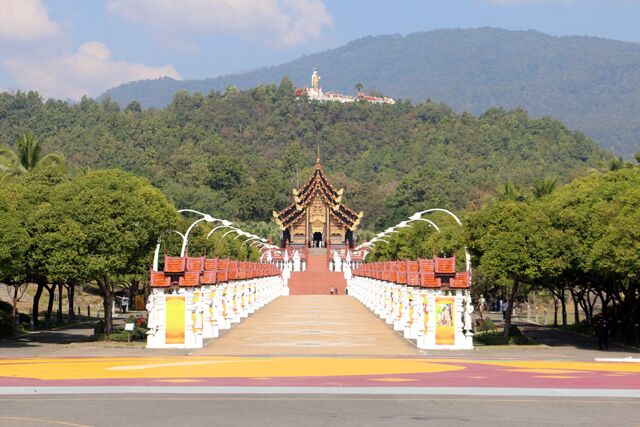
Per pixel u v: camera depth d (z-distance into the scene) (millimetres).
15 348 55375
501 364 44438
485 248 63406
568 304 125750
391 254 128750
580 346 62250
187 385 32969
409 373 38344
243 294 88375
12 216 56656
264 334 66438
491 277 65062
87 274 60469
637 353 55000
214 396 29812
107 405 27594
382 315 87688
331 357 48719
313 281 167125
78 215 60750
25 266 61438
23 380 34688
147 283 91562
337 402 28422
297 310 101812
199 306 55188
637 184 67938
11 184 70125
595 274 66438
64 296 117000
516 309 115562
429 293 56250
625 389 32156
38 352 51781
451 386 32938
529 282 67312
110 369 39750
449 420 24875
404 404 28047
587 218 63250
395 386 32844
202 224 107500
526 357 50438
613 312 74562
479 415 25859
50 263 59875
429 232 110812
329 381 34656
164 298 54656
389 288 81312
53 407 27156
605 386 33188
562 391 31453
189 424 23984
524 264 61812
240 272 86500
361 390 31562
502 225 63500
